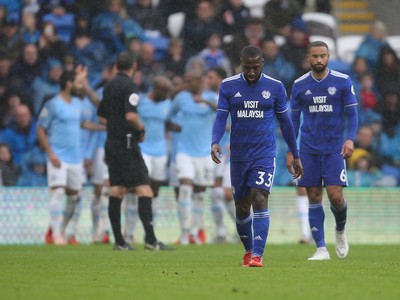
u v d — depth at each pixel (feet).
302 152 122.21
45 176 212.02
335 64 245.04
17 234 194.18
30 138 219.61
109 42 237.25
